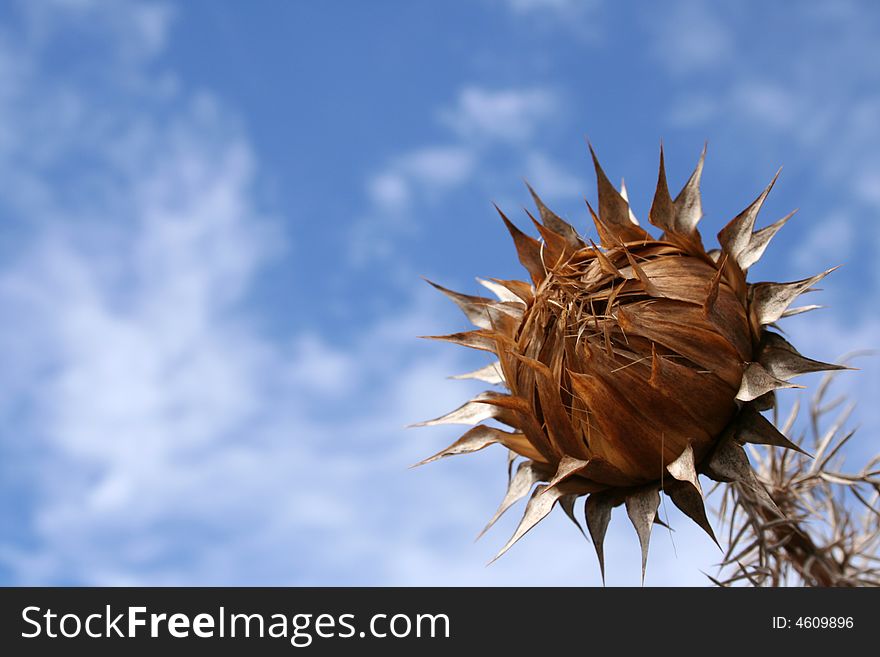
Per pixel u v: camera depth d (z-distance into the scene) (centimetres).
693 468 38
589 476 40
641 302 39
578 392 39
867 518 45
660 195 40
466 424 41
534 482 40
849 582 44
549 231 41
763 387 39
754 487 38
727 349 39
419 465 40
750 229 40
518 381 40
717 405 39
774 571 44
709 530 38
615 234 41
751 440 39
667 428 39
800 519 43
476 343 41
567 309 39
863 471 43
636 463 39
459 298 42
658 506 39
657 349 39
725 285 40
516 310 41
